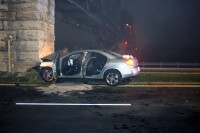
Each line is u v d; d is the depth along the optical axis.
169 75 11.14
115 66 8.62
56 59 9.14
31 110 5.56
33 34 10.65
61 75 9.05
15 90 7.93
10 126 4.46
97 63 9.02
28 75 10.08
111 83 8.72
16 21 10.73
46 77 9.36
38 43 10.65
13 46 10.81
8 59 10.83
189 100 6.58
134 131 4.19
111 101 6.46
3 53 10.87
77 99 6.69
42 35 11.08
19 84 9.05
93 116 5.11
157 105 6.03
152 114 5.25
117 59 8.80
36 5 10.54
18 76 10.09
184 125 4.52
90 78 8.87
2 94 7.32
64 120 4.83
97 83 9.34
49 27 12.05
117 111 5.49
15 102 6.32
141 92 7.67
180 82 9.39
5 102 6.32
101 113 5.34
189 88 8.34
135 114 5.25
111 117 5.03
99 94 7.37
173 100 6.58
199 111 5.49
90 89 8.16
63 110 5.57
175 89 8.16
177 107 5.85
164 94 7.36
